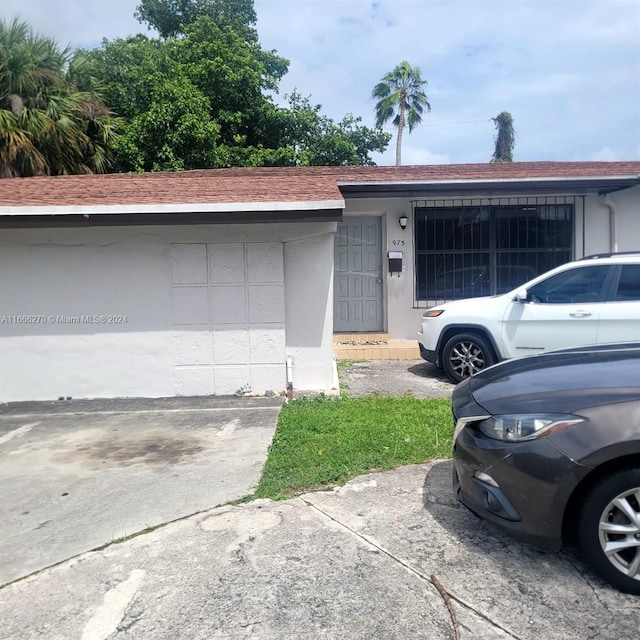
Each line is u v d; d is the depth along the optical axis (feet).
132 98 61.57
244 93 62.44
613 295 21.81
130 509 12.88
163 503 13.14
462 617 8.79
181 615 8.99
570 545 10.18
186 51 63.10
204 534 11.58
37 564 10.62
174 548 11.05
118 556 10.82
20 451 17.25
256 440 17.63
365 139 73.72
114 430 19.20
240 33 77.25
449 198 32.94
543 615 8.79
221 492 13.67
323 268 23.56
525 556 10.54
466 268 33.50
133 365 23.63
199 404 22.36
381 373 27.96
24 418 20.93
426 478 14.24
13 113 43.93
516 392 10.80
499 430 10.16
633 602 9.06
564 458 9.27
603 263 22.12
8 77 44.42
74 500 13.48
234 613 9.00
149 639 8.45
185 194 23.45
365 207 33.17
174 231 22.99
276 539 11.29
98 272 23.29
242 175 35.55
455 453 11.27
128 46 66.33
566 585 9.58
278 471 14.71
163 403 22.72
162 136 54.08
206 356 23.53
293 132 67.51
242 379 23.59
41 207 21.15
